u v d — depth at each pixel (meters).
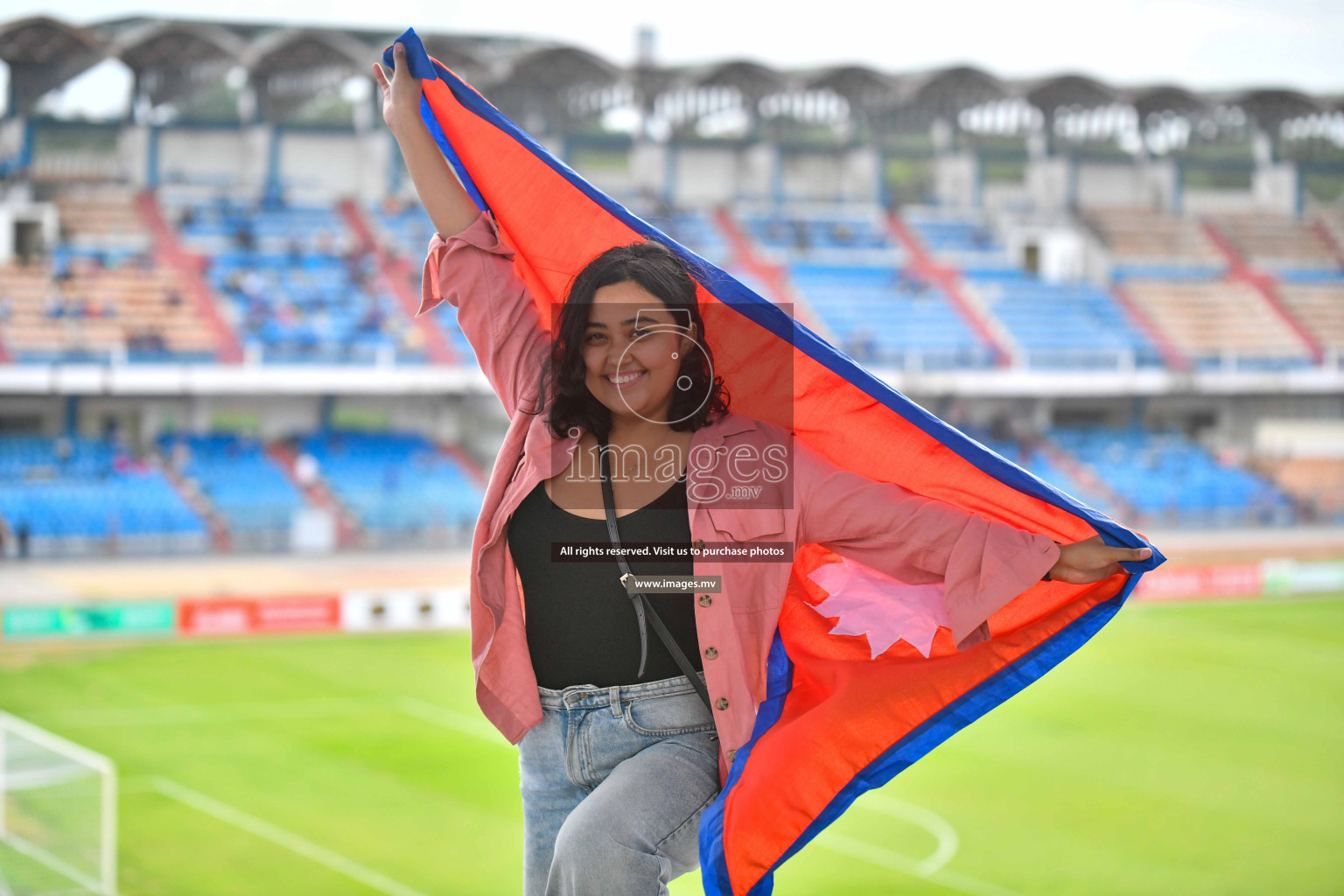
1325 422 42.31
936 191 46.59
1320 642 22.30
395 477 33.69
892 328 40.22
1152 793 13.48
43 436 32.84
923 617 2.75
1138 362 40.31
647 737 2.69
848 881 10.82
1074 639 2.84
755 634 2.68
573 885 2.52
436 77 3.10
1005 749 15.12
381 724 16.20
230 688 18.06
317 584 26.09
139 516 29.94
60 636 21.06
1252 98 46.50
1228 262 45.38
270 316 35.81
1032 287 42.97
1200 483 37.84
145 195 39.31
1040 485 2.73
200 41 38.72
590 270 2.66
